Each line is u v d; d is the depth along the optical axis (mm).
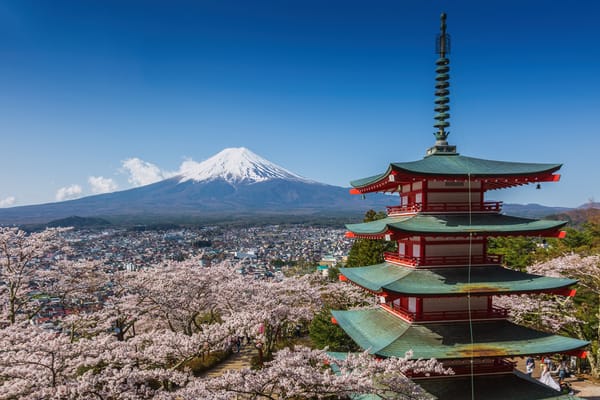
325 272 76938
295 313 38188
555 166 20453
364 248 43125
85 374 17938
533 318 35875
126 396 17328
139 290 37625
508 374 21156
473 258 21891
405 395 18438
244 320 25094
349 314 26906
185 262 45906
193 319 40938
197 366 33938
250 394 18422
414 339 20438
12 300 30703
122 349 20562
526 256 50531
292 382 17953
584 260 36031
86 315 30859
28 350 17625
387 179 22016
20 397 16297
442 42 24688
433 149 24531
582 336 33875
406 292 19453
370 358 19688
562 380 29188
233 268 49375
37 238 33156
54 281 35469
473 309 21703
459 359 20125
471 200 22312
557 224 20047
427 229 20094
